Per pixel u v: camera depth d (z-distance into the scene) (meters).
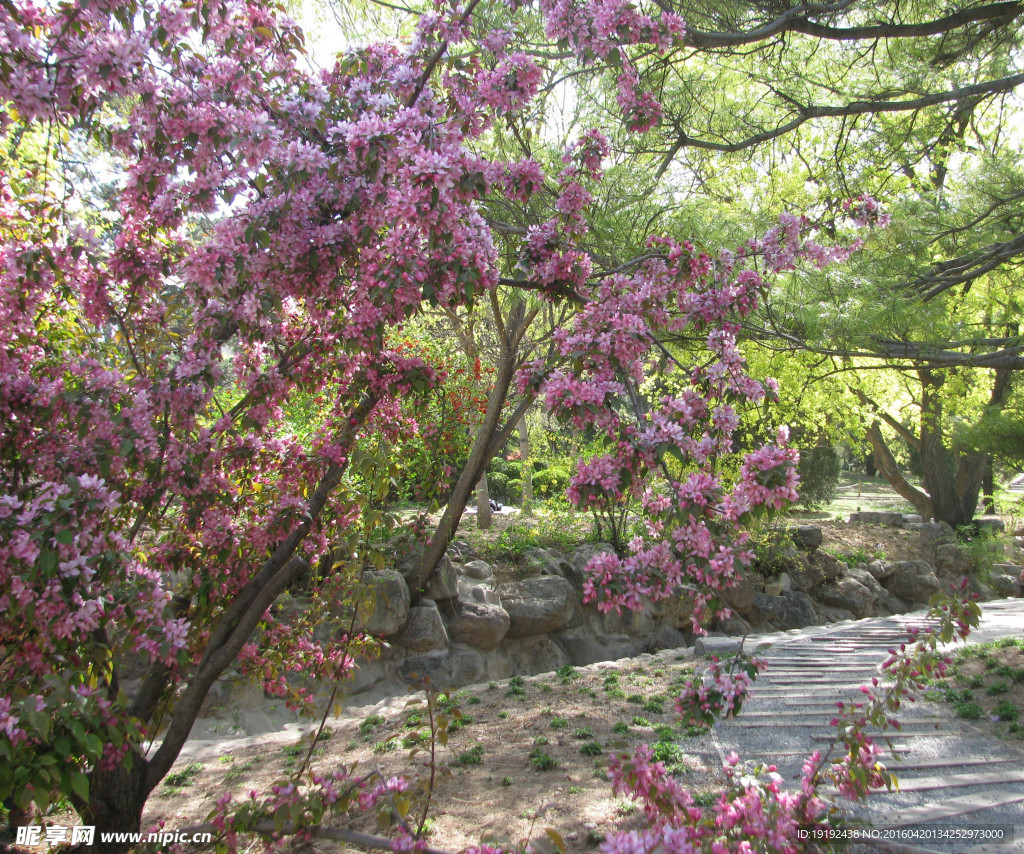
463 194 2.83
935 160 8.49
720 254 3.61
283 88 3.22
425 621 8.41
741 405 3.23
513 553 10.37
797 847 2.47
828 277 5.98
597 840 3.95
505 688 7.56
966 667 6.91
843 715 3.05
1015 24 6.93
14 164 3.81
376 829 4.15
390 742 5.92
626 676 7.83
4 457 3.03
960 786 4.47
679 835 1.91
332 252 3.04
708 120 7.77
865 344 6.29
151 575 2.83
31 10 2.70
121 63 2.64
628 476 2.71
